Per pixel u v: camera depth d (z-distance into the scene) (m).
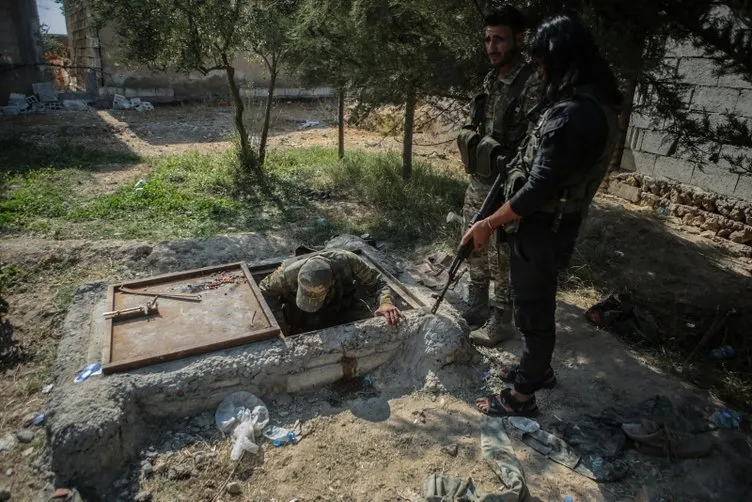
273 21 6.59
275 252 5.03
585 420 2.95
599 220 6.30
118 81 14.08
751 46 3.20
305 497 2.48
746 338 3.82
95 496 2.47
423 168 7.65
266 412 2.91
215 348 3.03
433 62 5.26
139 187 6.83
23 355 3.52
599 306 4.02
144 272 4.60
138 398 2.78
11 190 6.61
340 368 3.20
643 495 2.49
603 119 2.24
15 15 12.88
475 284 3.78
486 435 2.81
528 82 2.98
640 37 3.57
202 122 12.41
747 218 5.74
